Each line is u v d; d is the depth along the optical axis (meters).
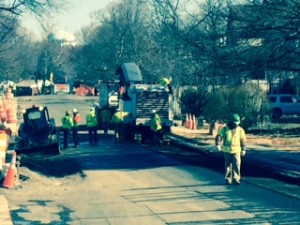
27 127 26.86
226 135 16.70
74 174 19.78
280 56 21.56
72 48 133.75
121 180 17.88
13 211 13.22
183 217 12.23
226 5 21.80
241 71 22.36
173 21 23.27
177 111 47.25
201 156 25.28
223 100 36.19
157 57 50.47
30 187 16.41
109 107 37.81
